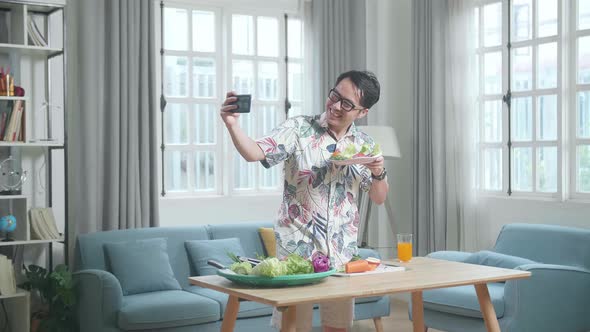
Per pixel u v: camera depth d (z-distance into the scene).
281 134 2.68
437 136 5.81
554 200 5.12
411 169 6.11
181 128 5.67
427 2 5.92
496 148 5.65
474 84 5.66
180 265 4.96
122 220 5.10
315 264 2.56
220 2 5.75
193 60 5.71
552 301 4.28
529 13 5.38
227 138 5.81
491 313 3.04
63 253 5.04
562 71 5.10
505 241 4.96
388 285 2.48
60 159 5.03
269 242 5.23
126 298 4.41
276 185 6.10
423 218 5.92
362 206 5.95
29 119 4.91
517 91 5.46
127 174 5.14
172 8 5.62
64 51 4.66
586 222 4.90
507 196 5.51
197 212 5.63
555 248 4.64
